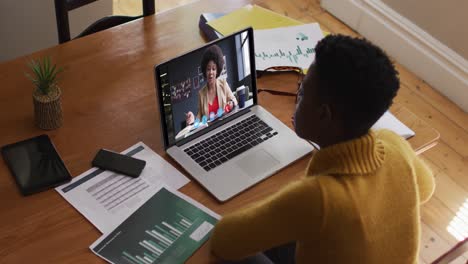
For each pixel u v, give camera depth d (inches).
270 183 53.7
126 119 58.7
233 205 51.2
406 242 41.8
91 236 47.3
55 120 55.9
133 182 52.2
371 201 38.7
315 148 57.1
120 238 47.3
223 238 43.0
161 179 52.7
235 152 55.7
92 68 64.4
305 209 38.2
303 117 41.9
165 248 46.7
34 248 46.1
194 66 54.1
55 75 56.5
